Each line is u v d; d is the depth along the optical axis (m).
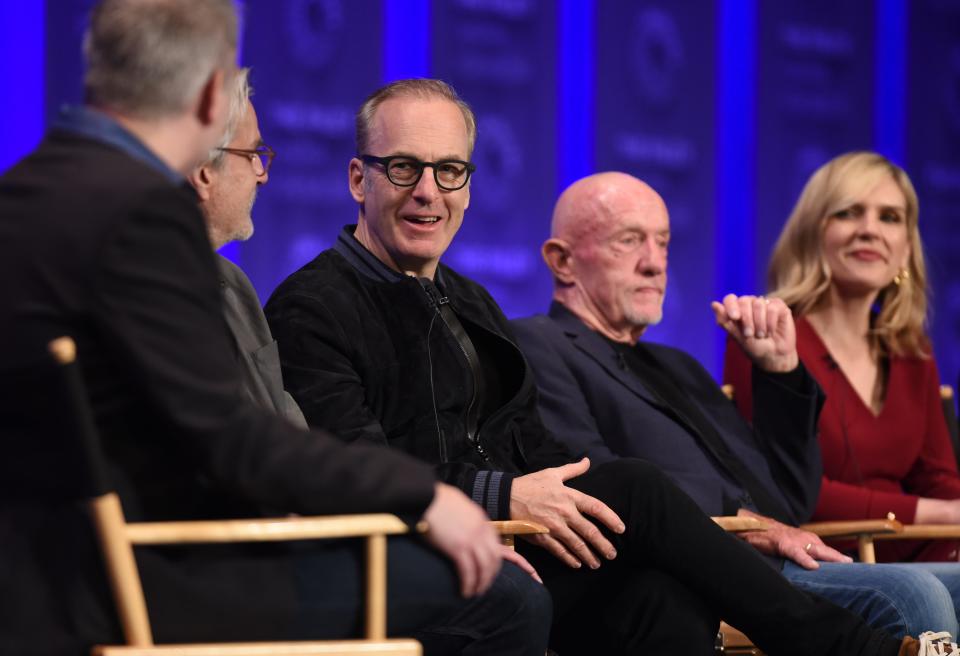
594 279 10.91
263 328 7.39
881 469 11.54
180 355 5.08
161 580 5.29
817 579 9.13
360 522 5.42
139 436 5.28
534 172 19.12
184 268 5.16
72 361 4.88
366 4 18.00
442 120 8.80
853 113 21.61
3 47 15.69
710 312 20.38
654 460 10.16
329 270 8.60
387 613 5.77
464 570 5.63
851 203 11.77
